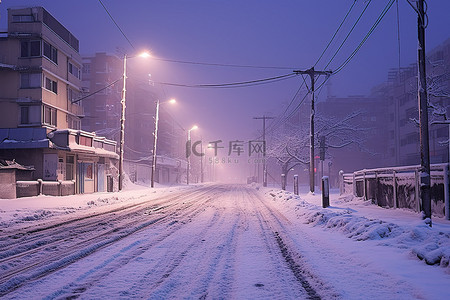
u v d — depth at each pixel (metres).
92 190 32.44
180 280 5.00
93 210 16.17
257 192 35.72
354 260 6.09
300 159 44.97
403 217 11.93
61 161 27.80
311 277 5.14
